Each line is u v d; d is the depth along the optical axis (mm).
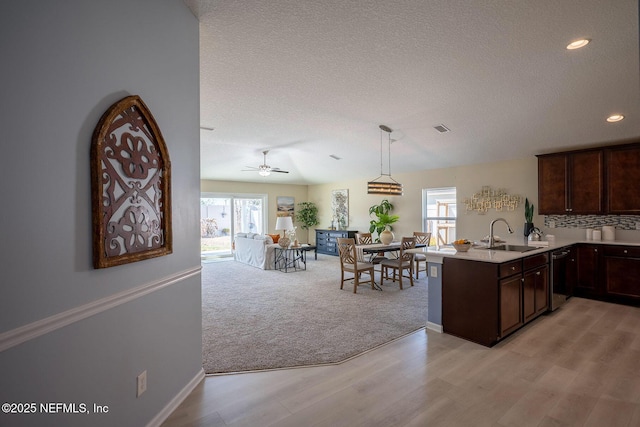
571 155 5176
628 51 2998
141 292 1828
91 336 1486
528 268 3656
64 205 1355
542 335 3434
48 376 1279
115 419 1624
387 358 2908
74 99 1409
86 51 1474
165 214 2031
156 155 1952
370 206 9133
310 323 3854
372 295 5145
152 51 1968
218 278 6512
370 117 4863
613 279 4664
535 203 5852
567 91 3762
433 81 3693
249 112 4711
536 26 2678
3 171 1128
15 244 1164
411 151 6449
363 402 2223
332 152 7184
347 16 2562
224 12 2482
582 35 2789
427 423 1997
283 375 2613
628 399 2254
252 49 3035
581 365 2754
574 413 2102
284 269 7535
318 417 2059
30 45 1224
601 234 5066
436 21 2629
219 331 3602
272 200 10445
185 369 2322
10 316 1145
